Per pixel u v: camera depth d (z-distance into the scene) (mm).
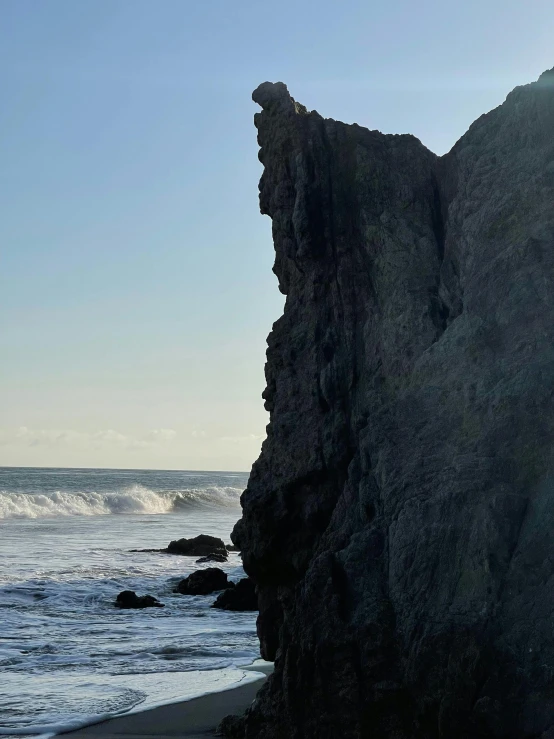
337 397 12008
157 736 11492
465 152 12156
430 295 11781
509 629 8406
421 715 8766
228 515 73625
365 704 9195
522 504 8969
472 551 8930
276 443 12383
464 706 8336
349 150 13195
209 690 14180
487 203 11422
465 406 10117
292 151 13133
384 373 11609
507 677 8219
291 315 12945
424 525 9383
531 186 11008
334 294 12586
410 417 10633
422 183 13008
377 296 12281
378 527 10078
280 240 13555
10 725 12094
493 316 10531
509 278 10516
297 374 12492
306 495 12055
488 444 9570
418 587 9211
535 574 8547
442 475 9656
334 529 11148
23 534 47719
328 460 11789
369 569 9859
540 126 11367
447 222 12281
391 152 13242
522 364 9820
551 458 9078
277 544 12297
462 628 8594
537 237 10555
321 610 9742
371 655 9250
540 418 9391
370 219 12656
